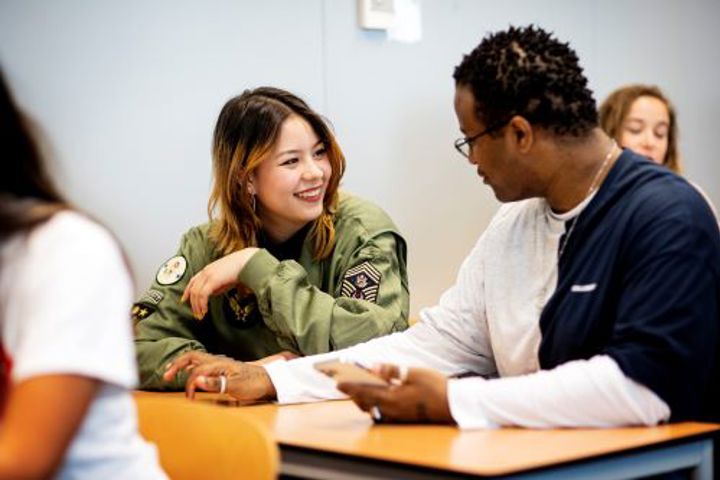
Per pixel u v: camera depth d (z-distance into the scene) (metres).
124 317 1.26
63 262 1.22
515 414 1.81
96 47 2.94
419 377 1.86
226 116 2.64
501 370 2.14
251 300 2.63
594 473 1.62
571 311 1.95
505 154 2.01
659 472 1.72
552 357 1.99
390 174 3.53
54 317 1.19
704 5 4.55
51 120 2.87
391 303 2.55
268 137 2.57
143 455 1.33
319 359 2.25
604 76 4.18
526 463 1.51
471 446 1.66
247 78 3.21
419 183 3.61
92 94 2.94
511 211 2.19
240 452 1.64
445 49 3.66
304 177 2.58
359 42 3.44
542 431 1.78
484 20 3.77
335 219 2.70
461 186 3.72
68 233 1.24
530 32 2.00
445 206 3.68
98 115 2.95
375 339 2.31
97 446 1.27
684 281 1.82
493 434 1.76
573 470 1.58
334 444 1.71
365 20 3.43
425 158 3.62
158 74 3.05
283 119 2.57
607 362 1.80
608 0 4.18
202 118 3.14
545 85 1.95
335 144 2.65
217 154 2.66
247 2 3.20
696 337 1.81
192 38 3.11
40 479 1.15
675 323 1.80
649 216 1.88
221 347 2.68
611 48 4.20
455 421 1.83
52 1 2.87
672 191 1.91
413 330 2.27
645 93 3.81
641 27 4.31
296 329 2.42
